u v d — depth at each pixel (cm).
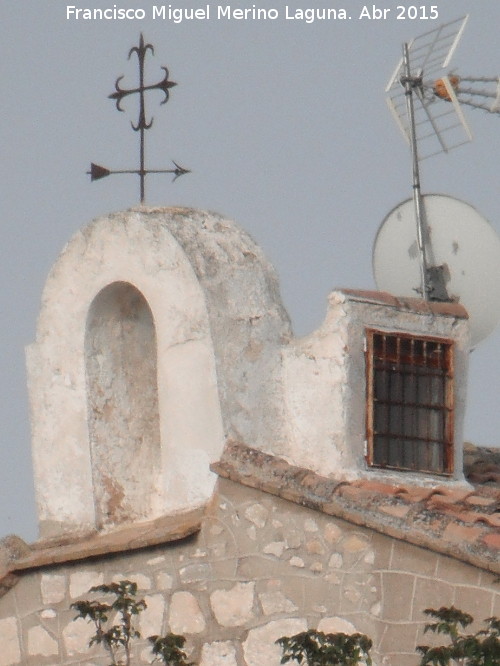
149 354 5944
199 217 5809
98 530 5822
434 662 4681
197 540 5344
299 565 5200
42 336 5956
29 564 5575
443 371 5872
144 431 5906
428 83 6209
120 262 5794
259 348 5688
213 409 5588
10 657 5625
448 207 6131
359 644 4897
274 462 5284
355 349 5688
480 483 6091
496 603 4931
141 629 5394
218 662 5278
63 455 5900
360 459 5653
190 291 5641
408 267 6159
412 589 5038
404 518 5066
